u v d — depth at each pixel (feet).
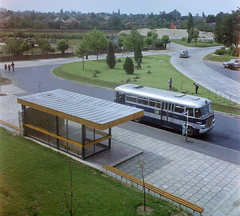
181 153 48.75
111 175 38.04
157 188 33.76
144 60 174.50
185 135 58.85
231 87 102.63
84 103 50.78
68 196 31.35
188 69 142.92
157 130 61.87
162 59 180.75
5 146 46.47
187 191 36.06
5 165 38.58
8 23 291.38
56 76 124.77
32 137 53.11
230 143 54.49
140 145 51.78
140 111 46.80
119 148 49.16
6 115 68.49
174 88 96.43
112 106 49.70
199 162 45.24
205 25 344.49
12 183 33.60
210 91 95.35
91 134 44.32
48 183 34.17
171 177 39.65
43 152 45.27
